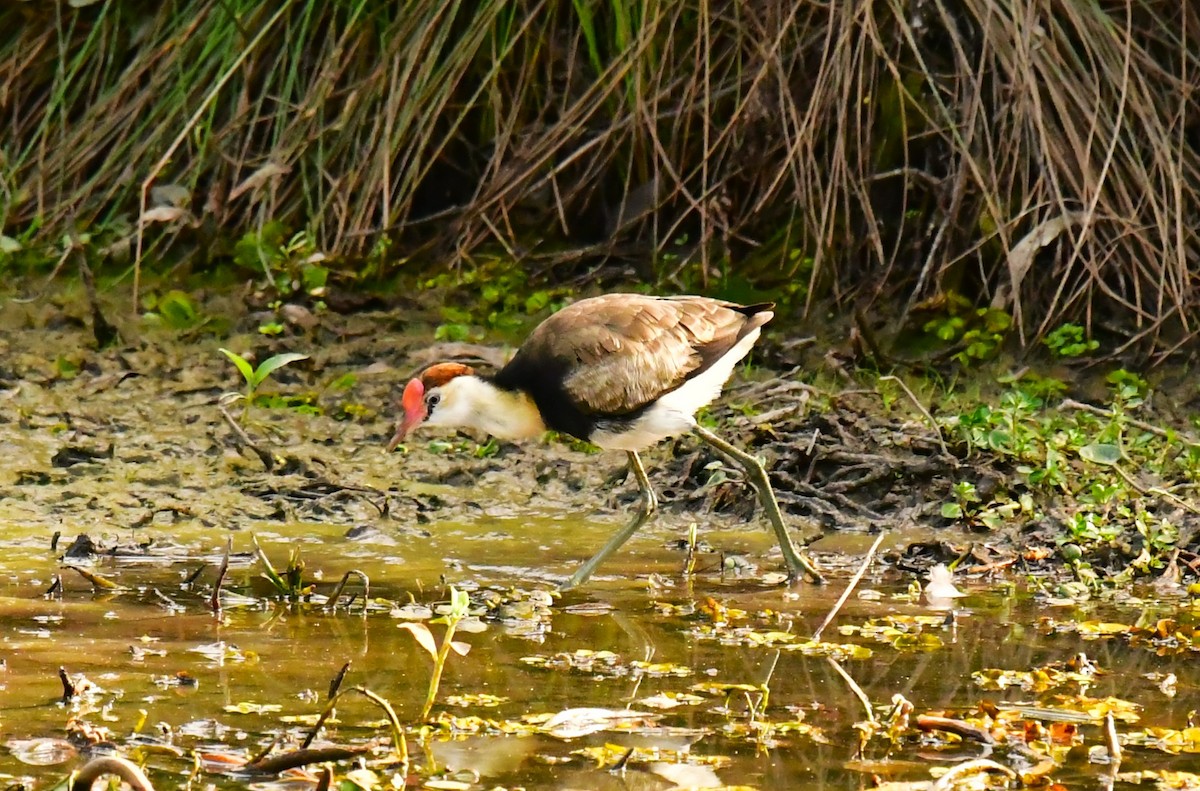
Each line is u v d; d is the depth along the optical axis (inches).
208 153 603.5
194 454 471.2
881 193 579.8
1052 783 259.4
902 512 440.8
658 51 593.0
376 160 593.0
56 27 625.9
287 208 603.5
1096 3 558.6
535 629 343.6
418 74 594.6
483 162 616.1
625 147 599.5
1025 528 424.2
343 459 474.3
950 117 559.8
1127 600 375.2
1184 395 522.3
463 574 386.0
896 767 266.1
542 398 401.1
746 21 586.2
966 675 315.3
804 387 506.3
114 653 317.4
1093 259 534.6
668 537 427.2
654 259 584.1
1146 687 309.7
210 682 301.7
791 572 388.8
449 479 464.1
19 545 396.8
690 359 400.2
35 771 256.4
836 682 309.9
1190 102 565.0
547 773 261.1
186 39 609.9
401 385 526.6
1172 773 264.4
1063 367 537.0
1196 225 555.8
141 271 590.2
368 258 586.6
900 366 534.3
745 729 282.7
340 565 390.6
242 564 389.1
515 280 583.8
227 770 259.1
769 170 582.9
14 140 619.8
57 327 559.8
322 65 605.6
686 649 330.3
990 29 556.4
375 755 267.1
